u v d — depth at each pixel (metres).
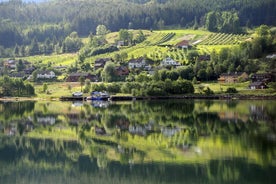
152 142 121.44
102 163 104.12
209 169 92.56
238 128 136.62
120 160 105.50
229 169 91.75
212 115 169.88
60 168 103.50
